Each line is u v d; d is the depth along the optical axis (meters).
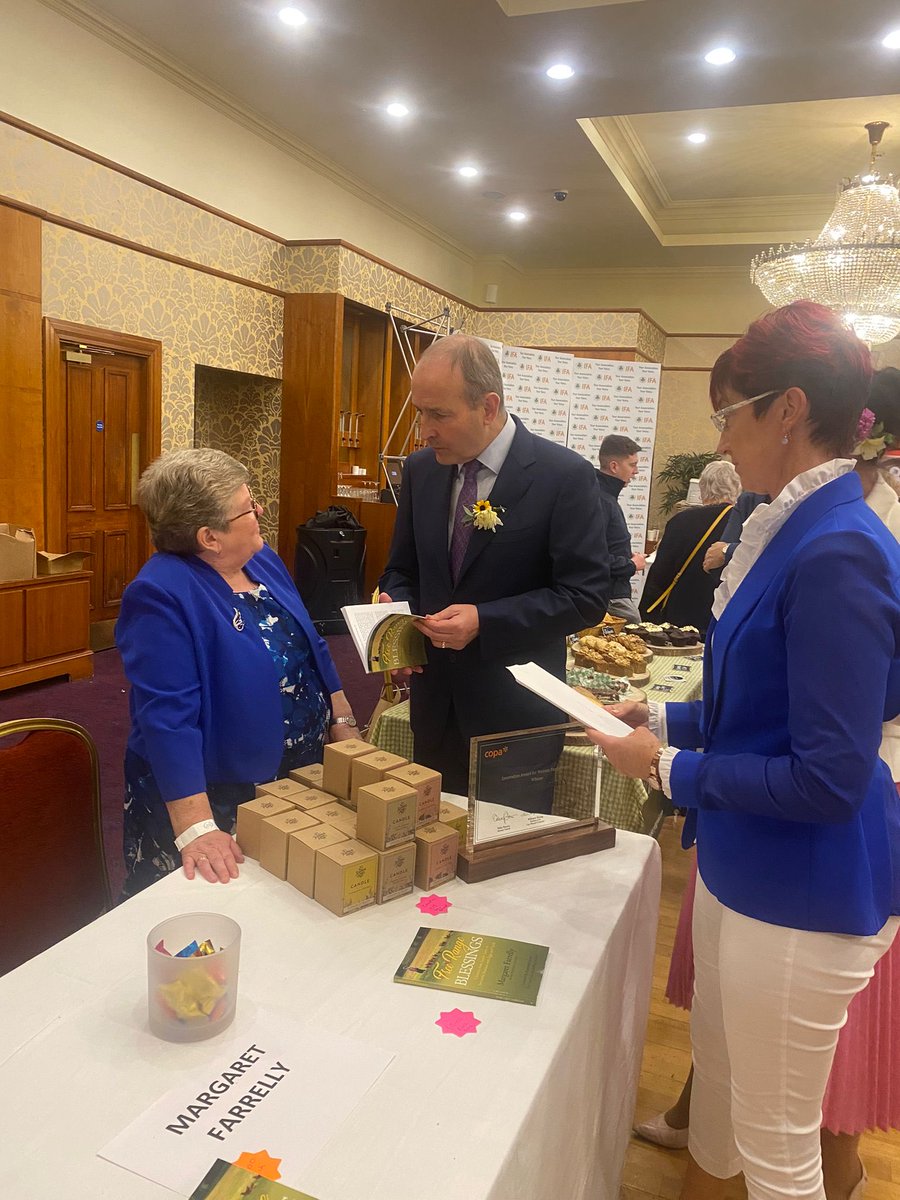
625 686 2.53
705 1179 1.44
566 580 1.82
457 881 1.33
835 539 0.94
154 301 5.94
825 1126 1.55
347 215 7.93
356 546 7.11
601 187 7.71
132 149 5.67
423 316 8.48
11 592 4.66
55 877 1.48
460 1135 0.82
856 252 5.54
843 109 6.56
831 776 0.92
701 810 1.17
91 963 1.07
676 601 3.69
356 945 1.14
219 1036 0.94
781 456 1.06
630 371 7.62
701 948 1.37
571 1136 1.07
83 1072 0.88
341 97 6.16
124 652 1.56
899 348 6.09
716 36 4.81
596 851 1.45
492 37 5.06
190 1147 0.79
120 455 6.00
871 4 4.38
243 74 5.93
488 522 1.78
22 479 5.12
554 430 7.59
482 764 1.35
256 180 6.79
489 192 8.05
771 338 1.03
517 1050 0.95
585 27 4.83
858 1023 1.52
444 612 1.71
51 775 1.47
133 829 1.70
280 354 7.29
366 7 4.89
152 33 5.44
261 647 1.69
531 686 1.23
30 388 5.11
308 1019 0.98
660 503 10.77
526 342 9.36
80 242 5.32
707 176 8.25
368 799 1.25
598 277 10.66
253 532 1.69
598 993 1.13
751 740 1.07
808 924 1.03
